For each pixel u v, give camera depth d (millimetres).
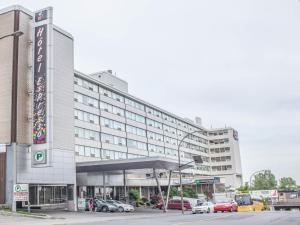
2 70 42562
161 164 50219
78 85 62812
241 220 27797
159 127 91438
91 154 63688
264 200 82938
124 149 74000
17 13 43250
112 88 72125
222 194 80688
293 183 185375
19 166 40469
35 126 40688
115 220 31234
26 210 39781
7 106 41594
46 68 41281
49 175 43688
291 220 27250
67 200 46750
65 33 47625
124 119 75750
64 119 46125
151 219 31547
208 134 129375
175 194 72688
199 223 25016
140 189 75375
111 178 65375
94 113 66125
